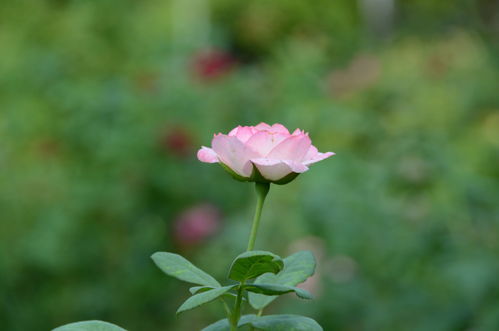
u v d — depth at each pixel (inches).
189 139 201.3
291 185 175.8
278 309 178.5
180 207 204.8
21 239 183.6
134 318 194.9
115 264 196.5
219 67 224.2
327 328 157.3
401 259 154.4
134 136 201.5
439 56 309.9
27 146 211.2
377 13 605.6
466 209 155.5
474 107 299.1
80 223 192.9
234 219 191.2
